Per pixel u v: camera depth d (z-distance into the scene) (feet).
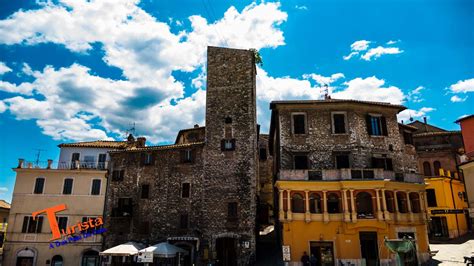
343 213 106.11
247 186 123.24
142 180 136.26
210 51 143.64
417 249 105.91
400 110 126.82
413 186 112.88
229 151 128.77
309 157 117.50
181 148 133.80
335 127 120.47
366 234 105.91
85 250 133.49
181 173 131.75
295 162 117.50
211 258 116.88
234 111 133.69
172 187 131.13
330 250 105.40
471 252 108.58
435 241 134.10
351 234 104.88
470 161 90.63
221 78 139.44
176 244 122.93
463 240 130.00
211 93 137.90
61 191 142.10
